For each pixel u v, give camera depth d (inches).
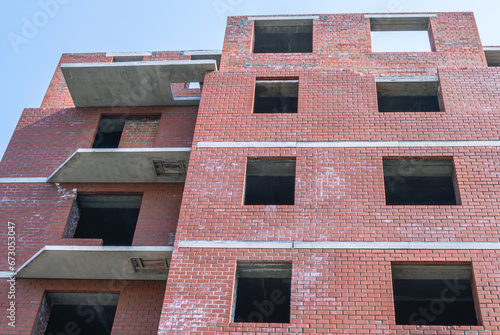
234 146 645.9
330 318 499.5
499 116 655.1
